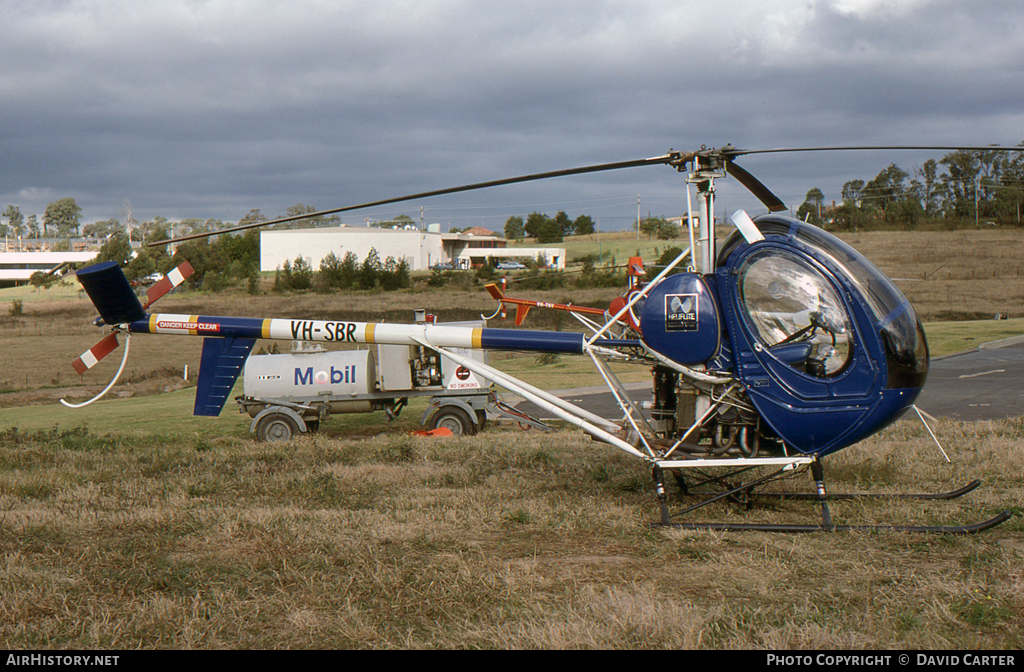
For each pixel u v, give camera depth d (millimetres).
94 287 8961
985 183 97188
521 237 155500
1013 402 17172
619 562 6160
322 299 67938
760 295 7250
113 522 7383
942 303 50406
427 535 6820
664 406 7934
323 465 10539
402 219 128125
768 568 5906
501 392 21516
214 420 19156
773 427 7160
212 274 85125
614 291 64000
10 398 26203
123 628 4867
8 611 5086
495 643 4520
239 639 4711
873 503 7789
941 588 5312
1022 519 7070
